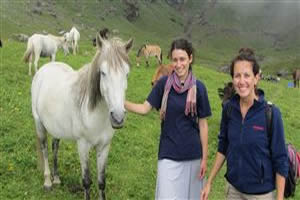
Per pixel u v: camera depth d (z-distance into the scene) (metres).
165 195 1.87
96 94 2.04
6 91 4.58
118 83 1.87
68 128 2.31
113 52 1.91
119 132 3.85
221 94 3.45
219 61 53.88
